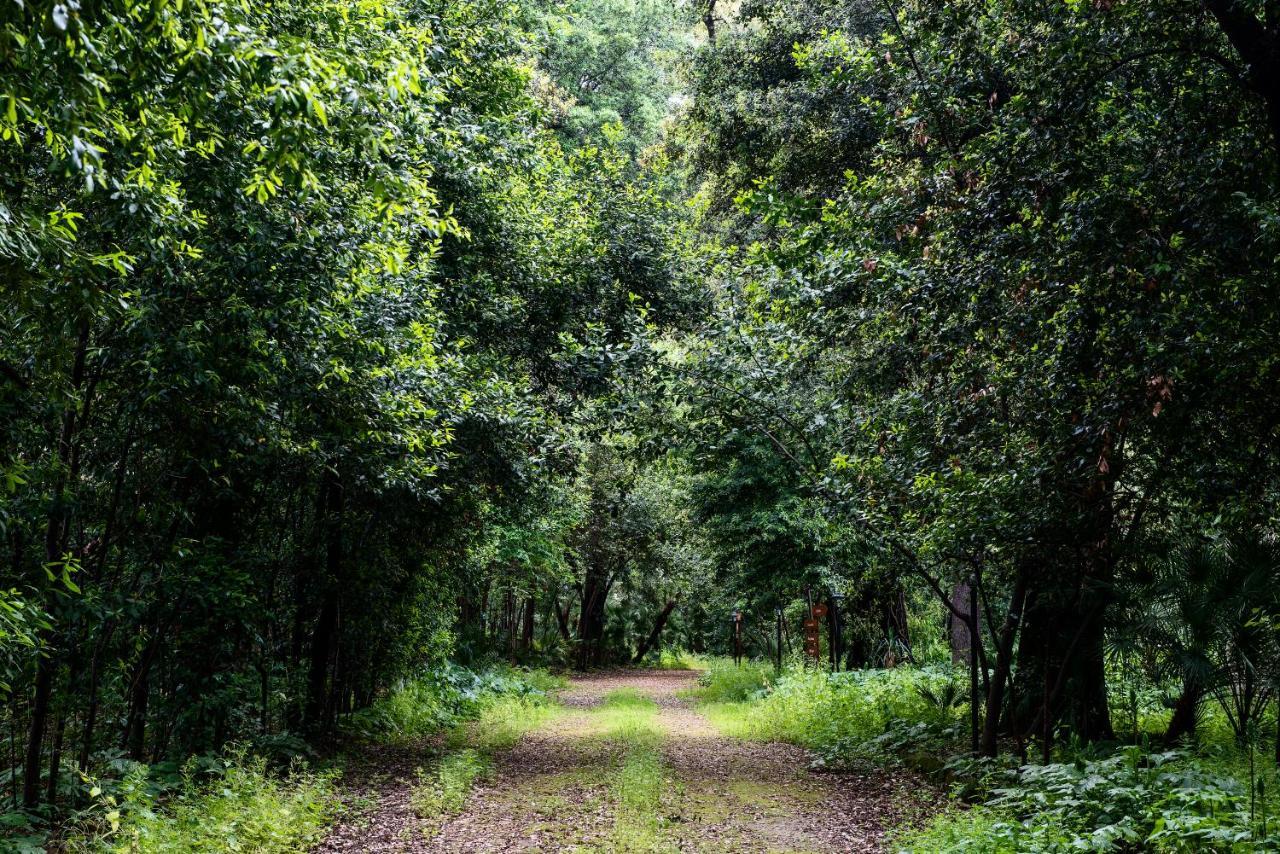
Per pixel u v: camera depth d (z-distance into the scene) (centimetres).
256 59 427
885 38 941
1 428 585
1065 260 709
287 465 934
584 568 3341
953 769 973
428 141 942
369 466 909
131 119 481
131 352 629
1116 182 713
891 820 817
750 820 822
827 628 2355
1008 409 834
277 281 677
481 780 1000
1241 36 629
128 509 761
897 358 1120
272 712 1136
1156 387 637
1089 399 730
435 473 1079
